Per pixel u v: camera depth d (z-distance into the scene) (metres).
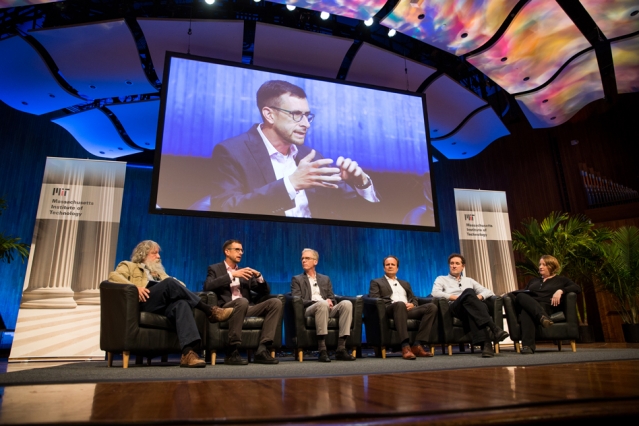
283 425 0.60
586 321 5.56
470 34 4.82
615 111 6.51
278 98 4.84
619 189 6.22
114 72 5.39
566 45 5.03
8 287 5.62
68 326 3.79
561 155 6.79
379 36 5.24
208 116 4.55
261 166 4.59
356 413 0.64
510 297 3.66
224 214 4.35
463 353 3.87
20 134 5.98
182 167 4.35
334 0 4.38
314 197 4.68
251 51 5.38
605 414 0.64
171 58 4.58
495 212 5.17
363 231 7.05
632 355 2.69
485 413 0.63
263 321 3.12
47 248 3.89
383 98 5.28
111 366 2.68
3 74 5.34
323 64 5.62
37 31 4.65
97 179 4.13
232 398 0.92
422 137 5.31
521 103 6.14
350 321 3.26
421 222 5.00
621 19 4.63
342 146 4.95
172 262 6.45
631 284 5.39
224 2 4.67
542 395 0.79
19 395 1.04
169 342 2.63
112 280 2.66
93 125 6.45
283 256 6.68
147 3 4.55
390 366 2.31
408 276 7.04
